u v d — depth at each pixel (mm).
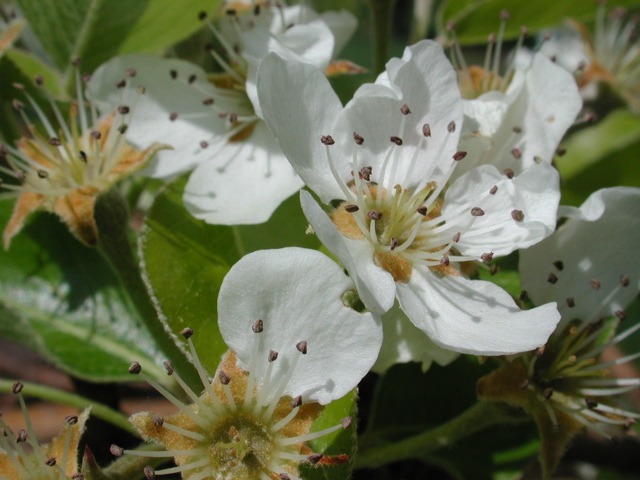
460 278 112
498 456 132
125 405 164
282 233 120
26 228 141
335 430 106
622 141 166
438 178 115
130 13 129
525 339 104
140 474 110
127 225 124
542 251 118
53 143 120
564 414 114
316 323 102
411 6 218
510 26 156
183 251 119
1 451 109
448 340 106
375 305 102
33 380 178
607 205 114
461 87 135
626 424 115
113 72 127
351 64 130
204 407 105
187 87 129
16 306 137
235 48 137
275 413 105
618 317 117
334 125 113
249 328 102
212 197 121
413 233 111
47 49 135
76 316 138
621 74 162
